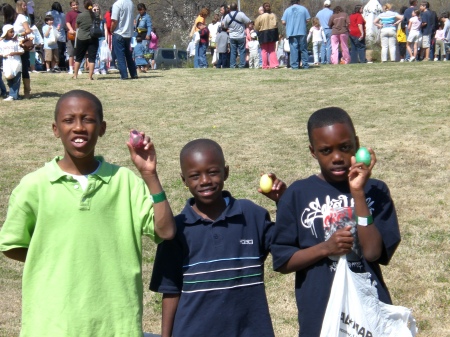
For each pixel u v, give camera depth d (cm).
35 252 343
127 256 351
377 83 1486
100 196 347
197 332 356
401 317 346
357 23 2094
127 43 1683
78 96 347
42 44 2108
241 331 362
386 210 353
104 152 1005
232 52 2106
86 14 1648
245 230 368
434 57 2336
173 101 1383
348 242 336
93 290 341
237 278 362
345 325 337
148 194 357
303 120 1171
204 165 359
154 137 1090
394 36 2127
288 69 1842
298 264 350
